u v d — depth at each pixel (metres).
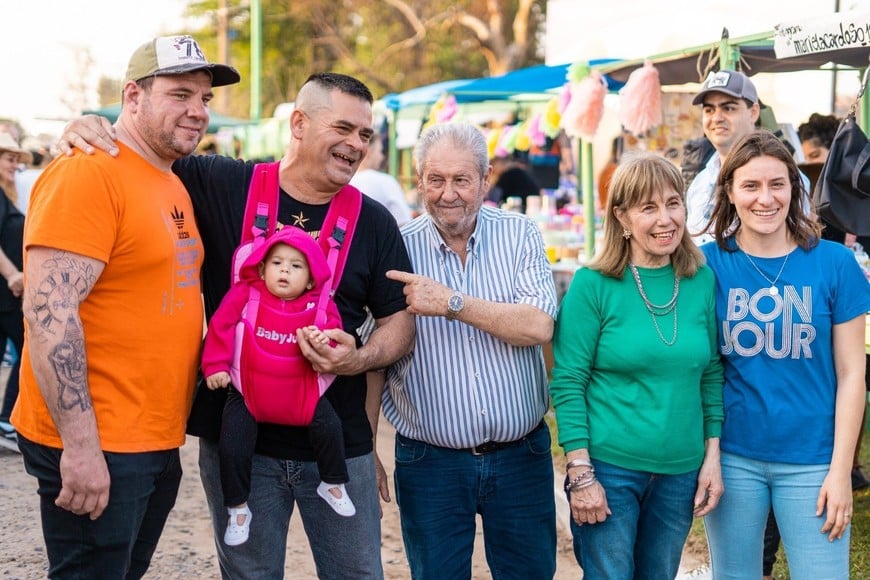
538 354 3.40
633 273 3.14
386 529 5.28
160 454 2.91
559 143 13.56
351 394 3.09
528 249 3.32
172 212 2.90
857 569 4.38
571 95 7.97
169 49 2.81
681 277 3.14
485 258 3.30
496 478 3.33
